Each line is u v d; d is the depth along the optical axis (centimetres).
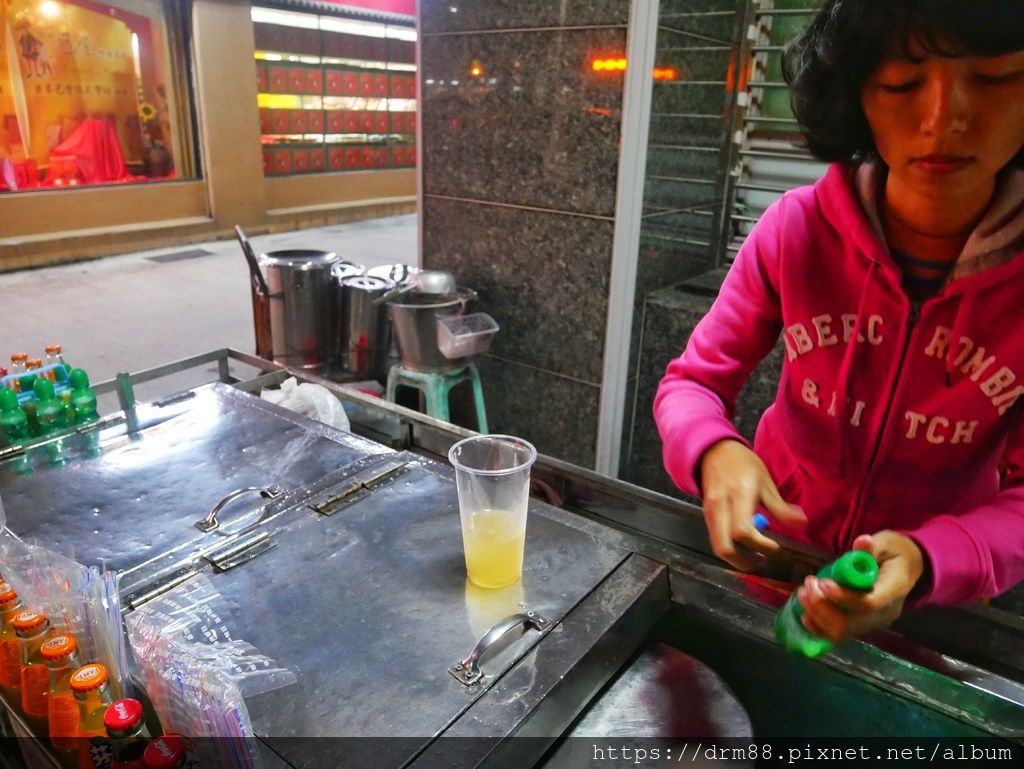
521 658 89
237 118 777
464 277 296
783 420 111
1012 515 83
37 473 128
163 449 137
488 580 100
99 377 413
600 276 257
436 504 121
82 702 80
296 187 876
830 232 96
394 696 83
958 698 88
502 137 266
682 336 258
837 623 71
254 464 132
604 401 270
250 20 762
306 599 98
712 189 283
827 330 99
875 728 95
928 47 65
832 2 77
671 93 242
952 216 83
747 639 103
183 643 86
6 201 643
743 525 84
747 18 265
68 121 691
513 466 114
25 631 88
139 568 103
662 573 106
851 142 86
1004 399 88
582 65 238
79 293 580
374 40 917
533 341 284
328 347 307
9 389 153
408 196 1018
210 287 605
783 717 103
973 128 68
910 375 94
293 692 83
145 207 736
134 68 721
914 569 74
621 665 97
